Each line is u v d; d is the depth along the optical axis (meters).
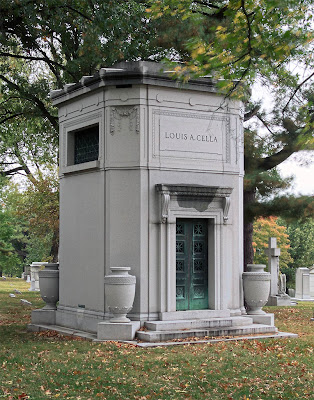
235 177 15.74
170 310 14.51
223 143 15.63
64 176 16.73
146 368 10.77
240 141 15.99
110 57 21.23
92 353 12.16
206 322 14.46
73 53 24.19
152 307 14.40
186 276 15.12
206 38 17.84
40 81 25.38
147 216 14.51
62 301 16.45
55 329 15.73
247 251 25.03
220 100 15.55
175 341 13.38
